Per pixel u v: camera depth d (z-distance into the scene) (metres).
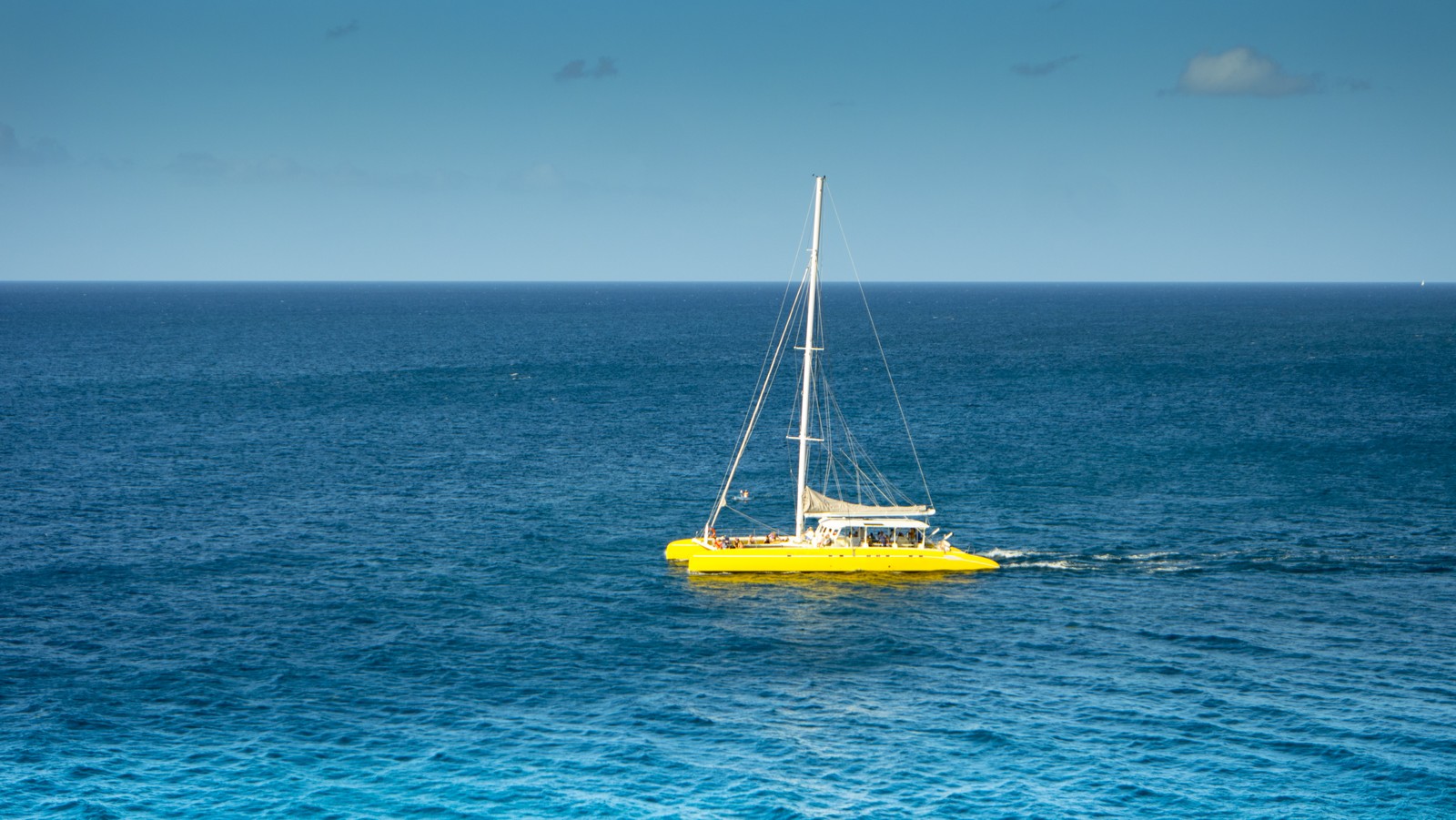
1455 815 41.00
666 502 89.75
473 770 44.25
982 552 73.75
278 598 63.97
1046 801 42.12
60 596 63.69
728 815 41.19
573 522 82.50
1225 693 51.22
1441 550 73.81
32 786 42.50
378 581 67.50
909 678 53.25
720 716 49.09
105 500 87.62
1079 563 71.31
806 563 69.50
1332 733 47.19
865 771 44.41
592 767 44.56
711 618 61.38
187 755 45.09
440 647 56.72
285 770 44.06
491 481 97.06
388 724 48.06
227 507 85.81
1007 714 49.22
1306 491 91.06
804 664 54.97
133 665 53.78
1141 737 46.97
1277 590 65.88
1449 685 51.91
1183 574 68.94
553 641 57.84
